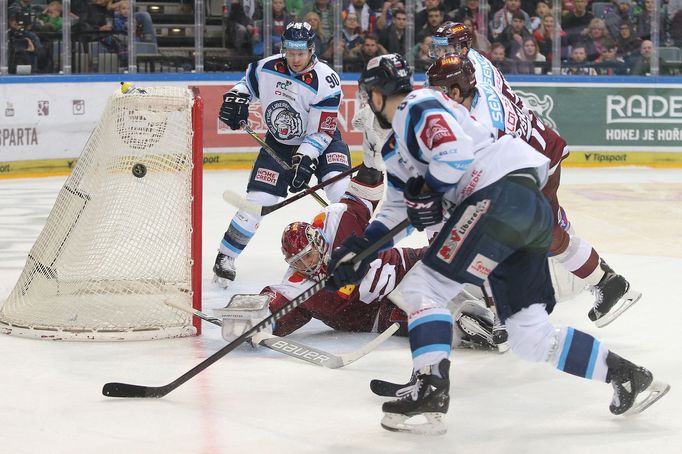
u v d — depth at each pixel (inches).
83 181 319.9
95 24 754.2
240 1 793.6
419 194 214.7
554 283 333.4
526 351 221.9
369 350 275.7
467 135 212.5
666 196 633.0
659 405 242.8
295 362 282.5
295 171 376.2
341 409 240.2
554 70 816.9
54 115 721.0
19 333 309.4
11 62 730.2
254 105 773.3
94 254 314.7
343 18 792.9
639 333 314.7
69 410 239.0
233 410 239.1
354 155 794.8
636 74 829.2
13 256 447.5
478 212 212.1
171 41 812.0
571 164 808.9
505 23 805.2
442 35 354.9
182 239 313.6
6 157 701.3
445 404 212.4
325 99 382.3
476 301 292.8
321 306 302.5
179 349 296.4
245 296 296.7
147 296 315.3
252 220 381.7
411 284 220.1
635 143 817.5
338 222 301.4
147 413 236.5
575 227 515.8
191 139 311.3
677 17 827.4
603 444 215.5
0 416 234.2
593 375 222.1
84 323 307.7
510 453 210.7
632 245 466.9
